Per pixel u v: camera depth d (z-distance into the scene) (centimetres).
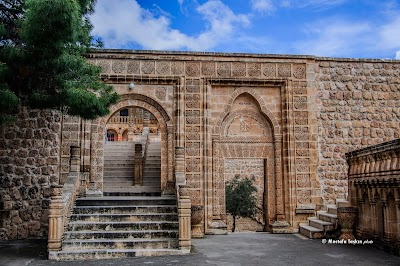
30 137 1486
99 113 1141
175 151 1471
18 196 1455
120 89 1562
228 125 1620
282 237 1425
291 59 1636
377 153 1134
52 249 1066
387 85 1692
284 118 1611
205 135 1559
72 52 1202
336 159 1625
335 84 1662
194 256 1071
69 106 1127
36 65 1040
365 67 1689
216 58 1602
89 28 1312
